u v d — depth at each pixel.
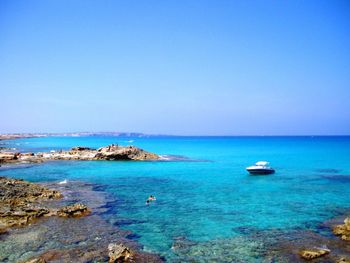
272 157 83.00
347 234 20.08
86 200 29.72
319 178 45.62
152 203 29.03
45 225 21.80
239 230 21.55
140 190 35.56
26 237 19.33
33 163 63.38
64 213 24.09
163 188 36.97
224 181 42.84
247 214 25.53
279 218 24.44
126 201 29.70
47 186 37.12
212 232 21.09
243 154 95.44
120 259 16.16
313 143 182.38
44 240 18.89
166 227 22.02
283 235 20.55
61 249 17.56
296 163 67.19
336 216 25.03
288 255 17.30
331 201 30.31
